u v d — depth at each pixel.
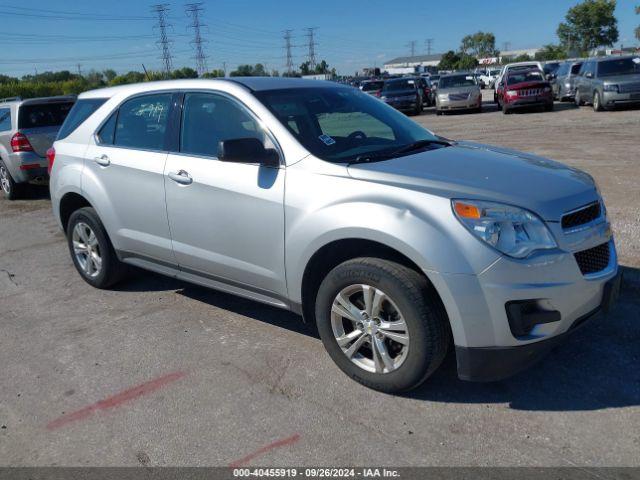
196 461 2.97
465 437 3.04
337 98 4.45
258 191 3.80
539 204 3.13
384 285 3.26
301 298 3.74
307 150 3.72
